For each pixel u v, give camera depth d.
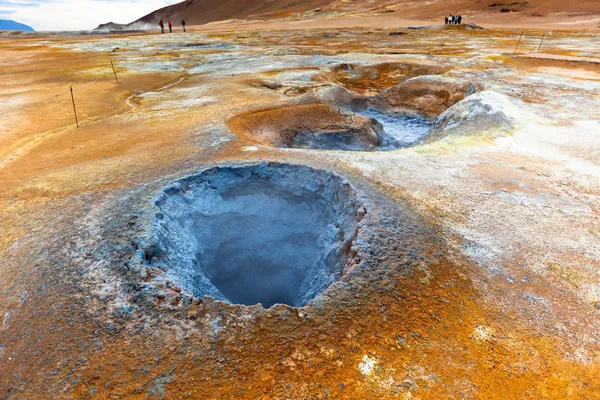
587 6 61.78
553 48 33.97
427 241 7.20
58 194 9.12
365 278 6.23
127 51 41.56
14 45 49.59
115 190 9.09
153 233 7.32
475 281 6.27
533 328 5.42
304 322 5.43
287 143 15.96
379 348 5.05
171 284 6.23
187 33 62.81
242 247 11.09
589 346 5.15
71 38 62.00
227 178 10.31
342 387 4.56
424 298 5.87
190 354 4.98
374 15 81.31
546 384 4.64
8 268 6.62
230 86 22.12
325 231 9.50
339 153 11.44
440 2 81.44
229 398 4.45
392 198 8.70
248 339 5.18
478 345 5.13
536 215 8.26
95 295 5.91
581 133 13.52
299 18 92.50
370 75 28.83
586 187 9.57
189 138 12.92
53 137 13.94
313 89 22.02
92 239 7.20
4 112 17.52
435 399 4.43
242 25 83.12
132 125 14.83
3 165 11.46
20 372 4.85
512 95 18.44
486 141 12.67
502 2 70.50
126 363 4.88
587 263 6.75
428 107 22.55
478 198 8.90
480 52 33.12
